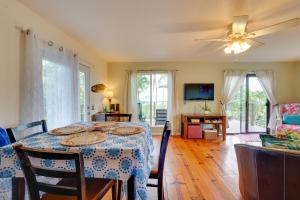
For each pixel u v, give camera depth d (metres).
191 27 2.60
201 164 3.07
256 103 5.42
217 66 5.31
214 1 1.90
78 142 1.32
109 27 2.63
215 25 2.52
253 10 2.07
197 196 2.12
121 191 1.76
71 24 2.54
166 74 5.38
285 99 5.27
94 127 1.87
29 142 1.37
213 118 4.92
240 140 4.66
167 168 2.91
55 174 0.96
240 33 2.36
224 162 3.16
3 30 1.79
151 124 5.44
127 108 5.27
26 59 2.01
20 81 2.00
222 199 2.07
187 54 4.36
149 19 2.35
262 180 1.46
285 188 1.32
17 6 1.94
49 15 2.27
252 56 4.55
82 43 3.44
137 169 1.18
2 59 1.78
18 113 1.98
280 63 5.26
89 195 1.22
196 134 4.84
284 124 4.31
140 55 4.47
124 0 1.91
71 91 2.94
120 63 5.35
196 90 5.25
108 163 1.19
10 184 1.38
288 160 1.28
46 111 2.37
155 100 5.43
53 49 2.51
